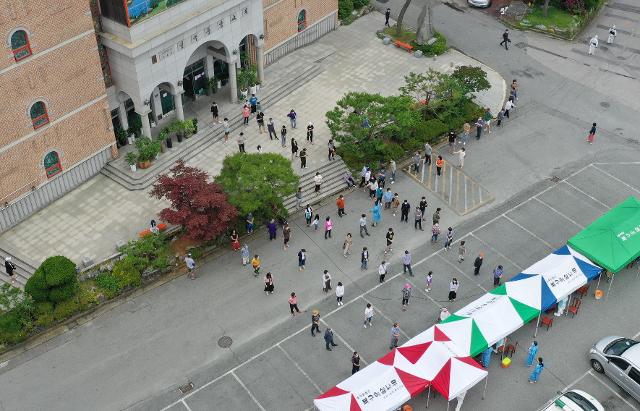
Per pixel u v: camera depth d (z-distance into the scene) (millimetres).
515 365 35094
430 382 31594
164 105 48250
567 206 43969
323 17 57188
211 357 35500
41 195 42031
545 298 35281
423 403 33281
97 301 37625
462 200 44312
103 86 42406
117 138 45844
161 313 37531
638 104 52188
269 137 47719
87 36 40219
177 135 46406
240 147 45531
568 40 58688
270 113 49938
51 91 39781
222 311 37656
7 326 35625
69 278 36312
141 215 42156
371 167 45438
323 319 37281
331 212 43656
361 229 41594
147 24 41656
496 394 33844
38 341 36219
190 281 39188
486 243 41594
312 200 44094
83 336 36406
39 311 36531
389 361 32250
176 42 43812
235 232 40188
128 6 40094
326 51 56156
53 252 39844
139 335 36438
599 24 60969
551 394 33875
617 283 39156
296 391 33969
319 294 38562
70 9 38750
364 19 60250
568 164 47062
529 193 44875
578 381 34469
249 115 48875
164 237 40062
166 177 38625
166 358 35438
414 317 37406
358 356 34125
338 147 45875
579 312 37656
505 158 47500
